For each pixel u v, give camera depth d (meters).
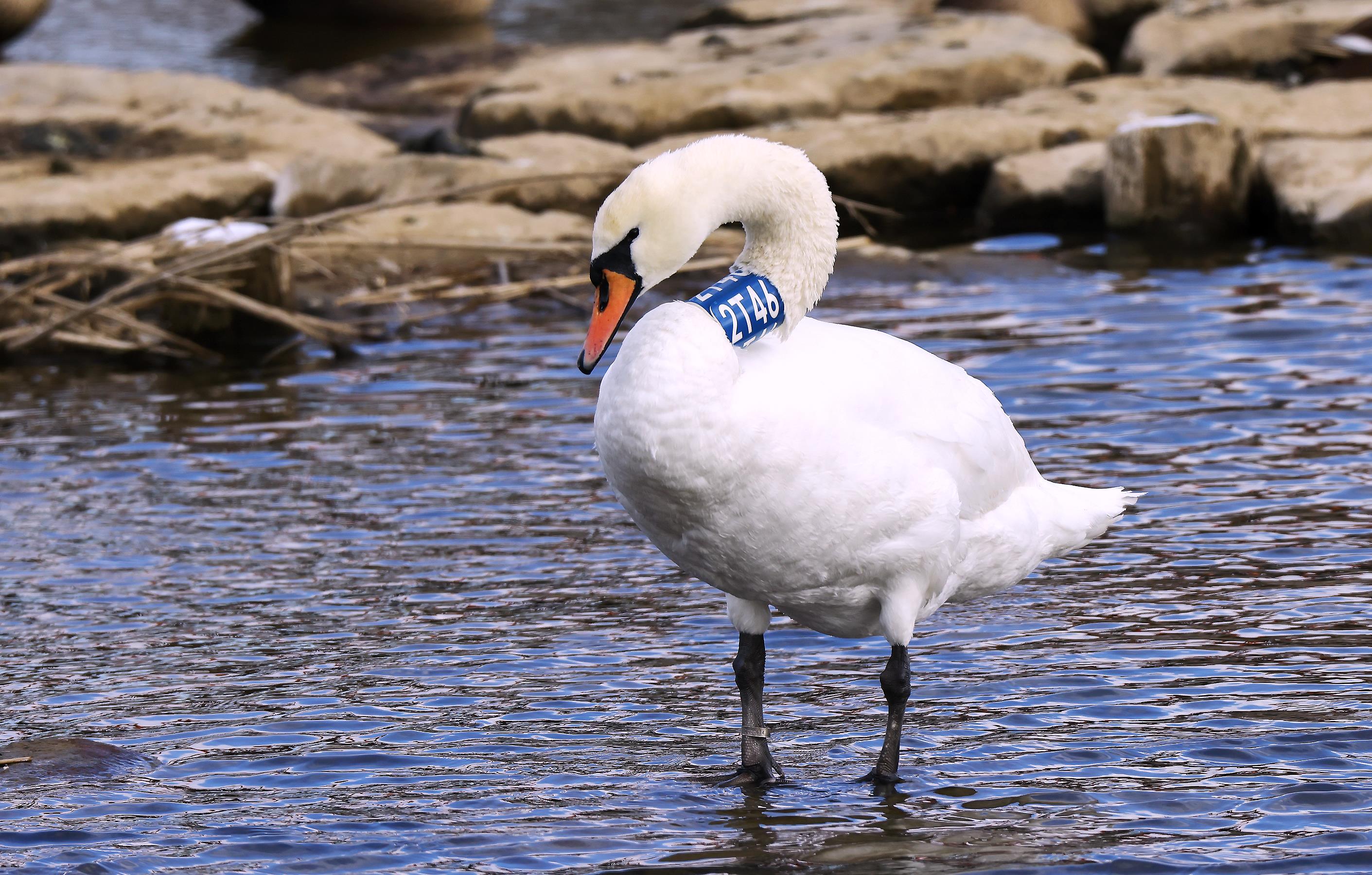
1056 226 25.28
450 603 11.25
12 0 42.78
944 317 19.34
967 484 8.29
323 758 8.72
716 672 9.97
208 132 28.92
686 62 32.81
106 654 10.41
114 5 52.38
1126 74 33.44
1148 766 8.32
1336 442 14.12
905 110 30.22
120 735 9.09
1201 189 23.92
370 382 17.75
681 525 7.84
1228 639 10.07
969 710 9.22
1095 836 7.52
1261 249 22.67
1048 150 26.53
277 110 30.47
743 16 38.31
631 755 8.74
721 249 22.86
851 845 7.50
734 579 8.07
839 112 29.86
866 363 8.03
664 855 7.45
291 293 20.22
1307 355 16.94
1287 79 31.25
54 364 19.14
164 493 13.98
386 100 35.94
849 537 7.84
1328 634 10.06
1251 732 8.66
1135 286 20.67
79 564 12.17
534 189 25.66
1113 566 11.55
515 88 31.61
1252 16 33.34
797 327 8.18
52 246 24.09
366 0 47.50
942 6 38.19
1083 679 9.58
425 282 20.88
